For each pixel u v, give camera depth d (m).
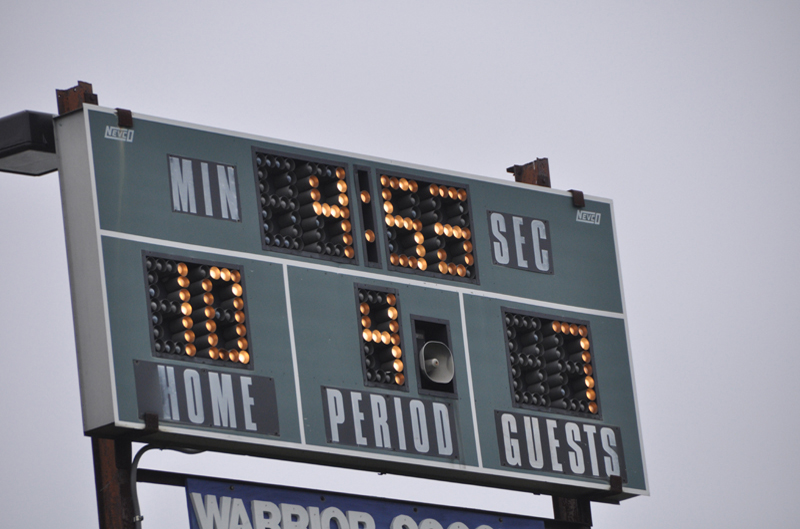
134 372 64.62
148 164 67.50
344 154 73.12
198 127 69.44
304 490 69.50
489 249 75.88
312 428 68.38
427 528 72.06
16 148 67.31
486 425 73.12
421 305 73.06
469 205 75.94
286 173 71.56
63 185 66.50
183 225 67.69
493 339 74.56
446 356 72.94
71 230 66.06
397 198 74.50
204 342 66.81
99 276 64.94
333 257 71.25
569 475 74.75
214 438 65.81
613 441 76.62
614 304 78.81
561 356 76.25
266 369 68.06
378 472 71.06
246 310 68.31
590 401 76.69
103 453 65.56
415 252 73.88
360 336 70.94
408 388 71.44
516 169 80.69
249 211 69.69
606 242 79.56
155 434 64.94
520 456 73.62
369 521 70.69
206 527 66.69
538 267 77.00
